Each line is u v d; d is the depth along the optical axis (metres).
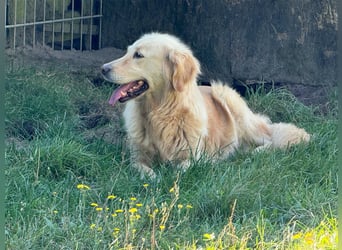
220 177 10.78
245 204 10.23
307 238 9.12
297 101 14.95
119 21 16.36
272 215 10.14
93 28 16.58
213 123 12.74
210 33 15.48
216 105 13.24
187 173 11.03
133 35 16.22
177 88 11.95
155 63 12.00
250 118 13.51
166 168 11.62
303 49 15.33
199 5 15.51
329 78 15.37
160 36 12.24
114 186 10.68
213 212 10.12
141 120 12.33
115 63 12.00
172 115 12.14
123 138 12.94
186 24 15.66
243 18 15.33
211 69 15.55
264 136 13.49
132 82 12.09
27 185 10.55
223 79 15.51
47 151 11.45
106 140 13.11
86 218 9.89
